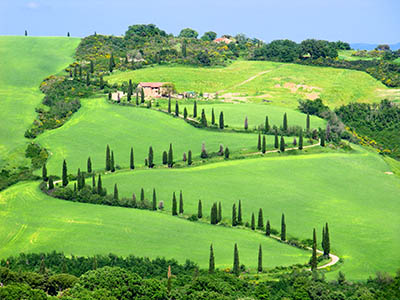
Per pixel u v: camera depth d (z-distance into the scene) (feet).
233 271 497.46
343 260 536.01
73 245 560.20
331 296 449.48
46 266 517.55
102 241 568.41
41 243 571.28
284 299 450.30
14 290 407.03
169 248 549.95
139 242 563.89
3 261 533.96
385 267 519.60
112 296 427.74
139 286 447.83
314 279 476.54
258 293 456.86
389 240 583.58
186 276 479.00
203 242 566.36
